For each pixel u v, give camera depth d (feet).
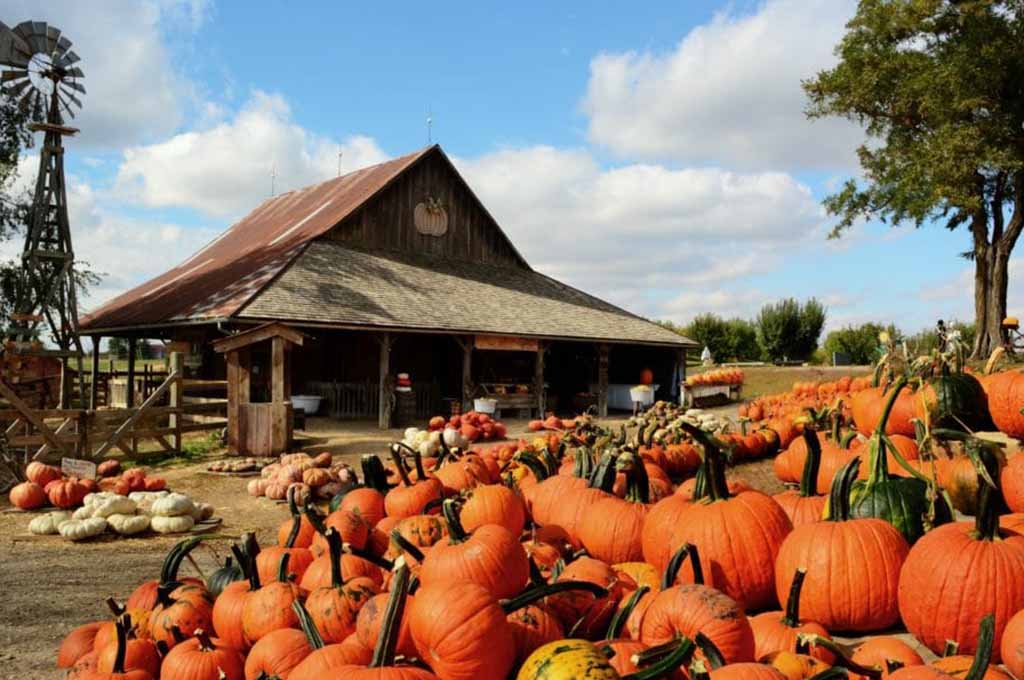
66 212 59.88
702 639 8.36
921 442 15.06
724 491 12.99
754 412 50.93
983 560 10.19
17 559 22.57
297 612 9.85
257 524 27.50
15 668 14.01
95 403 73.51
